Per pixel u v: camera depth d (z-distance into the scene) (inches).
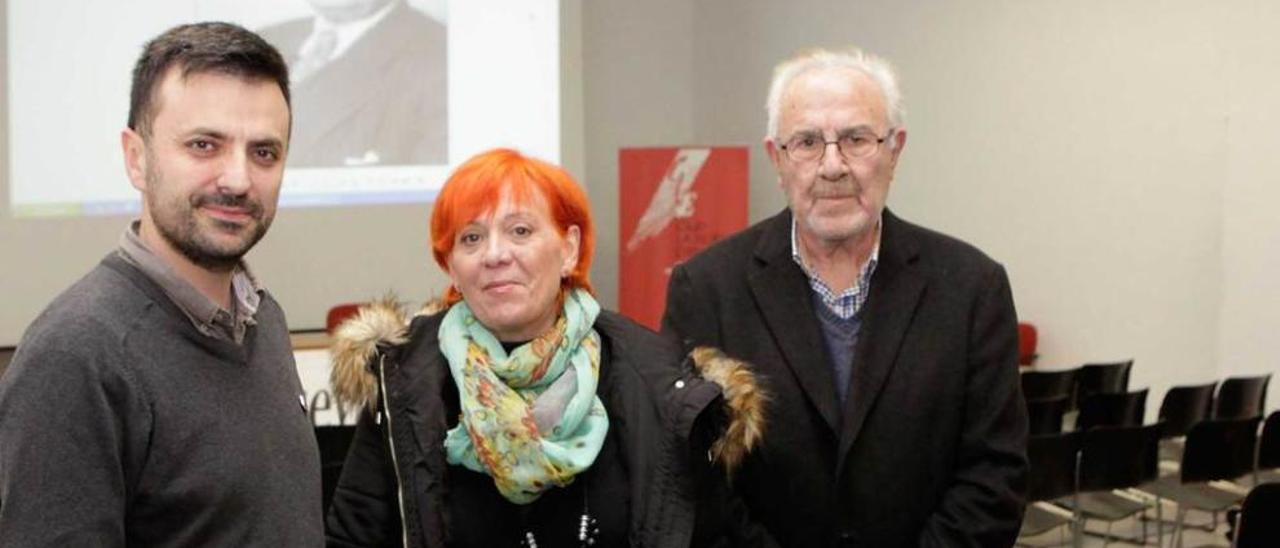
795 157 80.0
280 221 268.8
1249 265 254.2
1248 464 191.9
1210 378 262.1
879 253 83.1
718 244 89.0
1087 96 282.4
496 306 67.2
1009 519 80.3
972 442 81.6
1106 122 278.7
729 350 84.0
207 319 57.8
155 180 56.6
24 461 50.7
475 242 67.9
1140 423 220.1
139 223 59.4
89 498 51.4
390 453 69.2
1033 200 295.3
